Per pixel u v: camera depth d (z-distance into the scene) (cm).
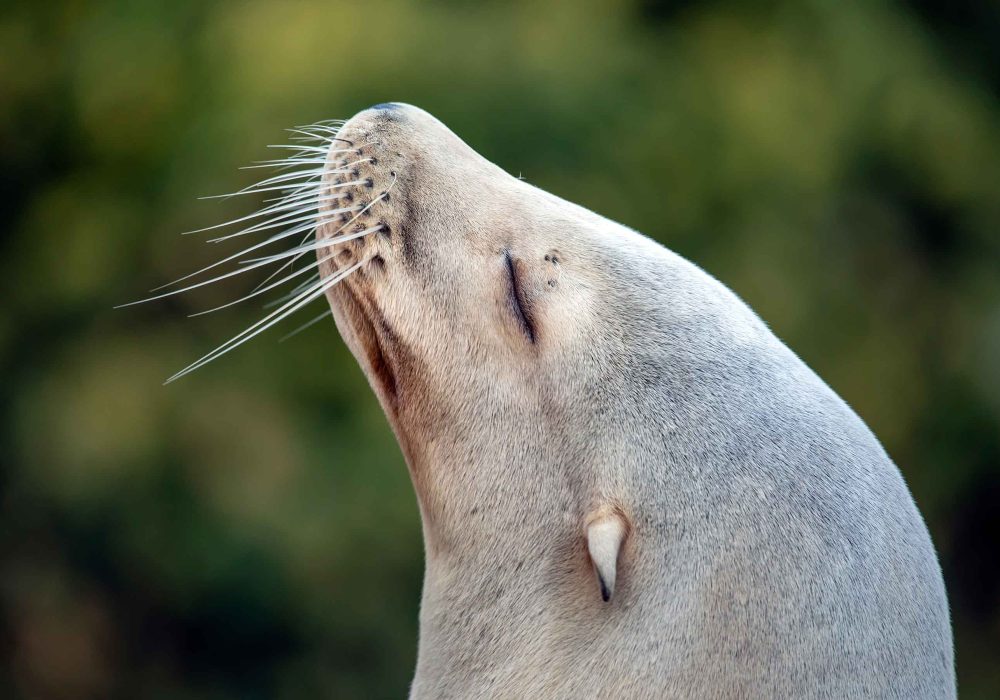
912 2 6309
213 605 4981
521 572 1369
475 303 1429
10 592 5162
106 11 5481
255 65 4712
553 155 4612
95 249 5200
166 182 5066
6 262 5403
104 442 4906
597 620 1307
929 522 5884
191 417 4888
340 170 1491
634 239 1475
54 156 5562
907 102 5547
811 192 5191
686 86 5081
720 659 1232
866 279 5628
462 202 1471
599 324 1389
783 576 1241
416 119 1534
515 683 1337
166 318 5106
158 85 5238
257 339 4888
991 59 6400
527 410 1392
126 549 4978
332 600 4791
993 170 5738
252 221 4747
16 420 5075
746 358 1365
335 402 4828
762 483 1282
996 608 6128
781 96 5231
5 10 5609
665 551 1284
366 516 4653
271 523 4731
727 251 4912
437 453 1445
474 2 4994
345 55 4578
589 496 1338
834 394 1388
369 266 1467
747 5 5459
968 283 5916
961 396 5841
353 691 4862
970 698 5862
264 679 5062
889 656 1229
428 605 1462
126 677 5206
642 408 1345
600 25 5122
